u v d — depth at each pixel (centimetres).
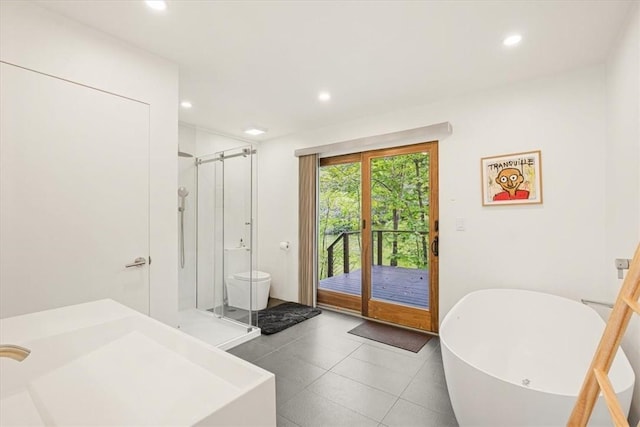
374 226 365
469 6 170
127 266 207
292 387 217
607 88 226
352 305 384
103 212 197
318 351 274
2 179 161
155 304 221
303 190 418
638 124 166
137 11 176
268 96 300
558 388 203
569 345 225
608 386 95
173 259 232
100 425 68
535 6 170
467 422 152
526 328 244
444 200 307
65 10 175
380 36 200
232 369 79
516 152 268
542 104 257
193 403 71
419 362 254
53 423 70
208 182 377
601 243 234
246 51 220
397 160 347
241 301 337
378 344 290
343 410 192
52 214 177
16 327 107
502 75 255
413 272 334
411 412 190
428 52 220
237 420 65
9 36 163
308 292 412
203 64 238
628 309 100
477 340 245
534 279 260
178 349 95
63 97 181
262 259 473
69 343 102
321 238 419
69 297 182
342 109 336
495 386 138
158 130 225
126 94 208
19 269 166
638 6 160
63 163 181
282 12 177
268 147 468
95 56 194
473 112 290
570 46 211
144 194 217
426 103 317
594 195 236
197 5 171
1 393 84
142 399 75
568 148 246
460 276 297
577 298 242
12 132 164
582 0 165
